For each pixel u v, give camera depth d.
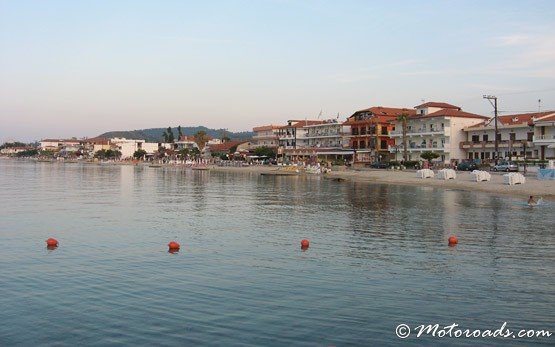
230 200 49.47
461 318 14.48
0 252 23.42
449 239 25.53
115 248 24.38
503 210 39.69
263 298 16.25
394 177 83.38
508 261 21.38
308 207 42.81
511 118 109.19
